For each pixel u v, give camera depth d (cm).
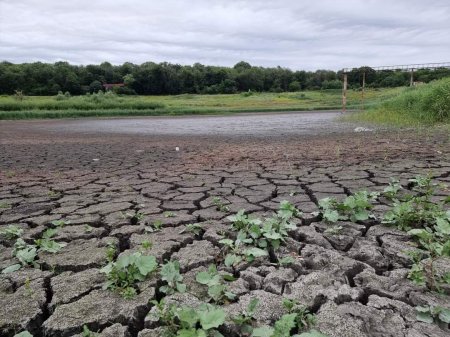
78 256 259
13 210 385
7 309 193
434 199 368
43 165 700
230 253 254
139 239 286
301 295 200
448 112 1384
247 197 407
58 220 340
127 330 176
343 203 323
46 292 213
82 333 171
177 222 326
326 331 171
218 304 194
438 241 262
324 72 8494
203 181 501
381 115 1702
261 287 214
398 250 253
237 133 1471
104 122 2539
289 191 430
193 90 7638
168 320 174
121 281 214
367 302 196
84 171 618
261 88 8125
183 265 238
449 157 632
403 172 515
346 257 244
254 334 159
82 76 7000
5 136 1486
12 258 261
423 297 195
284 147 894
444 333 169
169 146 1002
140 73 7125
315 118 2552
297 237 285
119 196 432
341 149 797
